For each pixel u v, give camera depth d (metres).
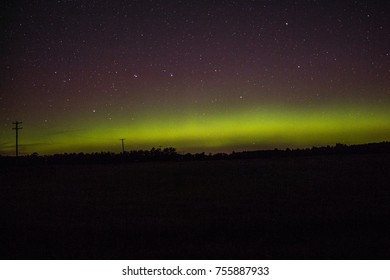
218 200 17.53
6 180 28.75
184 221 12.04
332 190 20.09
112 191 22.30
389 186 21.31
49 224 11.63
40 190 22.97
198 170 33.69
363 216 12.25
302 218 12.06
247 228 10.73
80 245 9.12
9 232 10.48
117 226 11.22
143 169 36.22
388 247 8.54
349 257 7.86
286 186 22.28
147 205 16.44
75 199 18.86
